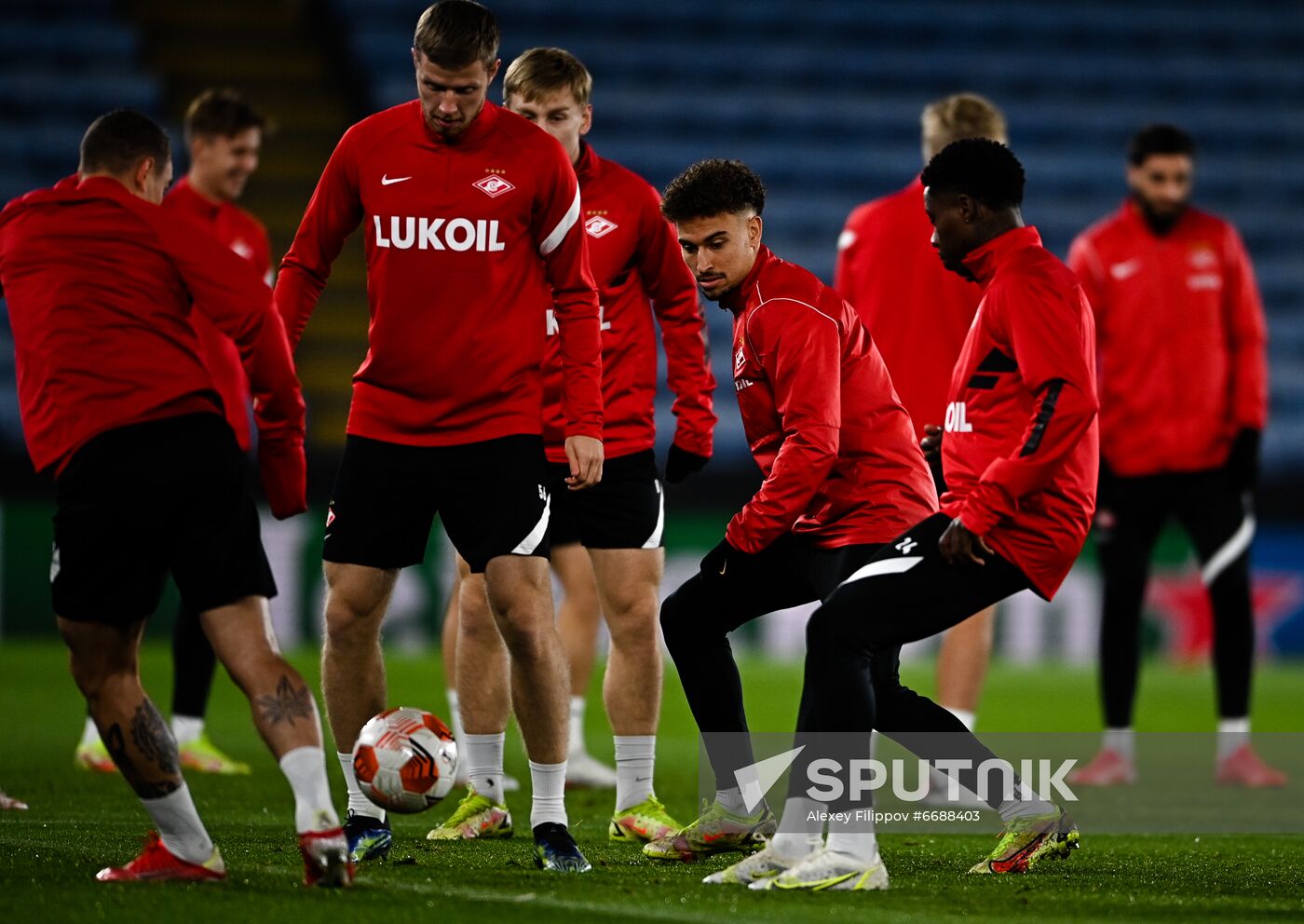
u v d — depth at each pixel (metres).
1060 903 13.89
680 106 73.31
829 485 15.91
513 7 76.31
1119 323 26.09
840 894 14.05
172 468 13.17
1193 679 46.94
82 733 29.36
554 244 15.56
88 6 74.06
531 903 13.05
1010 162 15.16
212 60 74.31
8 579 47.56
